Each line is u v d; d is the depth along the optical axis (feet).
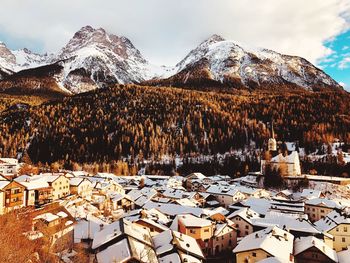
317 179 518.37
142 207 324.39
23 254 160.97
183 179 588.09
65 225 212.84
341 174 592.19
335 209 322.55
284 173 560.61
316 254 204.74
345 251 218.38
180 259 180.24
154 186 495.41
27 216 218.18
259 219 286.05
